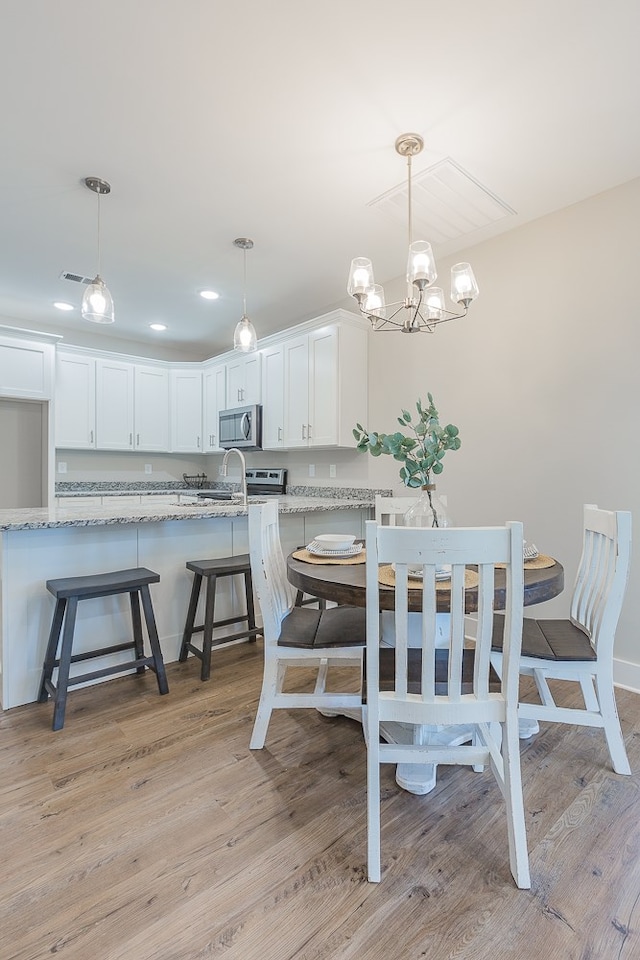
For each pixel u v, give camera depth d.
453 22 1.56
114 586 2.14
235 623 2.98
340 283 3.70
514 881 1.24
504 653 1.26
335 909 1.16
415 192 2.50
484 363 3.02
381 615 1.99
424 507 1.75
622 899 1.19
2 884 1.23
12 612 2.16
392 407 3.60
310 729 1.98
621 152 2.19
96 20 1.54
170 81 1.78
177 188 2.47
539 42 1.63
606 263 2.48
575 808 1.51
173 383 5.26
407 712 1.26
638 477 2.38
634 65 1.72
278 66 1.72
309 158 2.23
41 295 3.95
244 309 4.29
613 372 2.46
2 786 1.61
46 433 3.91
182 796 1.56
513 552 1.20
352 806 1.52
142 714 2.09
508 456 2.90
